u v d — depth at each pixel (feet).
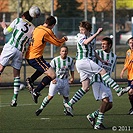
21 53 93.35
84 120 91.97
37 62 90.27
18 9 154.51
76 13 168.86
